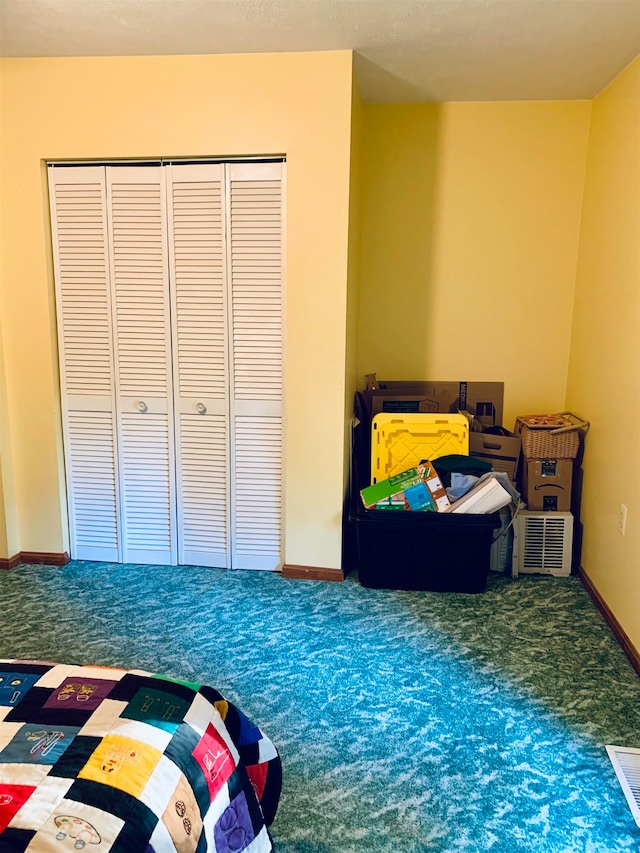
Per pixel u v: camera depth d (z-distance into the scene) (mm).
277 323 2650
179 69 2463
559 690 1987
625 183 2387
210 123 2488
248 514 2836
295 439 2688
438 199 3023
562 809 1516
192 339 2717
